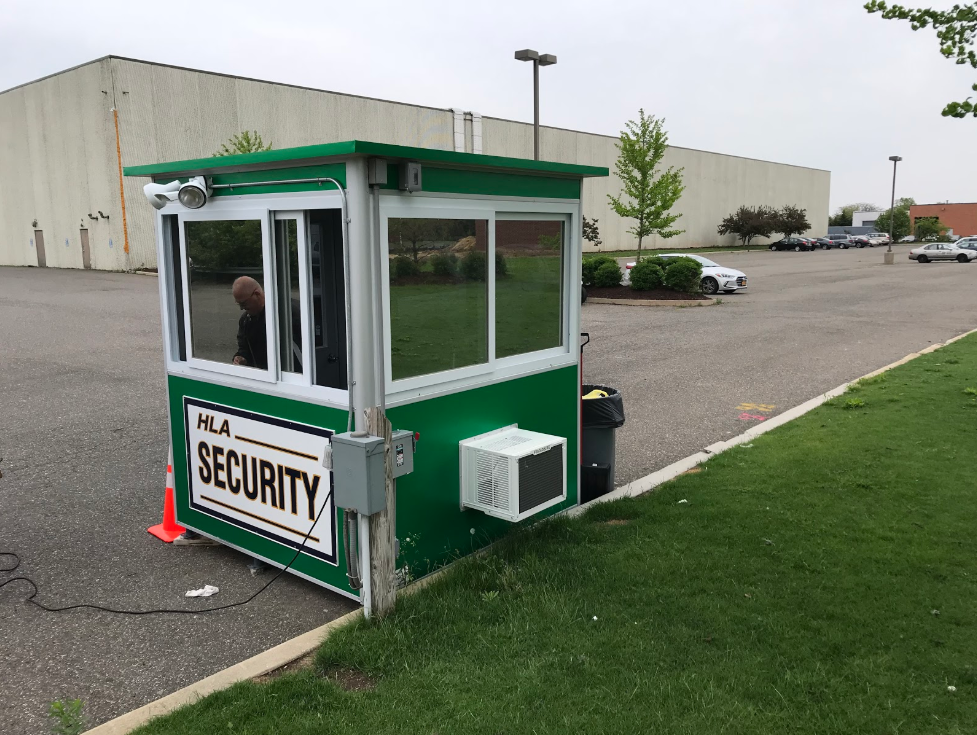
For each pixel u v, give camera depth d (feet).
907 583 14.01
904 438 23.57
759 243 257.14
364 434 12.57
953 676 11.09
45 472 22.97
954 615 12.80
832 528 16.70
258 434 15.33
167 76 109.91
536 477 15.16
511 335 16.44
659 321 59.11
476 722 10.12
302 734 10.05
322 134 128.16
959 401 28.45
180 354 17.16
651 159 87.10
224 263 15.43
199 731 10.19
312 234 14.23
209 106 114.21
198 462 16.88
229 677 11.65
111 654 12.94
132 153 108.47
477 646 12.01
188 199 14.96
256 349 15.28
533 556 15.02
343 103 130.31
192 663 12.67
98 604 14.73
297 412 14.48
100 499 20.68
